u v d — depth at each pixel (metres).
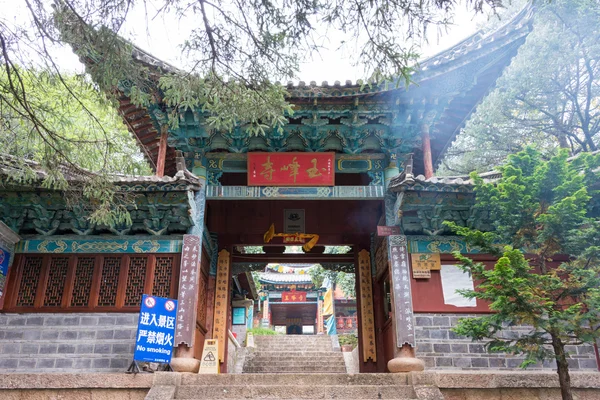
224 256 16.52
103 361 11.37
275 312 47.81
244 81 8.33
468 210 12.40
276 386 9.63
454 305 12.02
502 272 7.54
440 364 11.55
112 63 7.98
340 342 31.41
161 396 9.16
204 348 12.05
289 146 13.46
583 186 8.27
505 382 9.66
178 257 12.35
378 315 15.53
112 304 11.93
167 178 11.67
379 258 15.23
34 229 12.71
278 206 17.02
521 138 24.02
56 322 11.72
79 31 7.56
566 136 23.70
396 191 12.08
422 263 12.32
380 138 13.44
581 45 21.19
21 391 9.55
